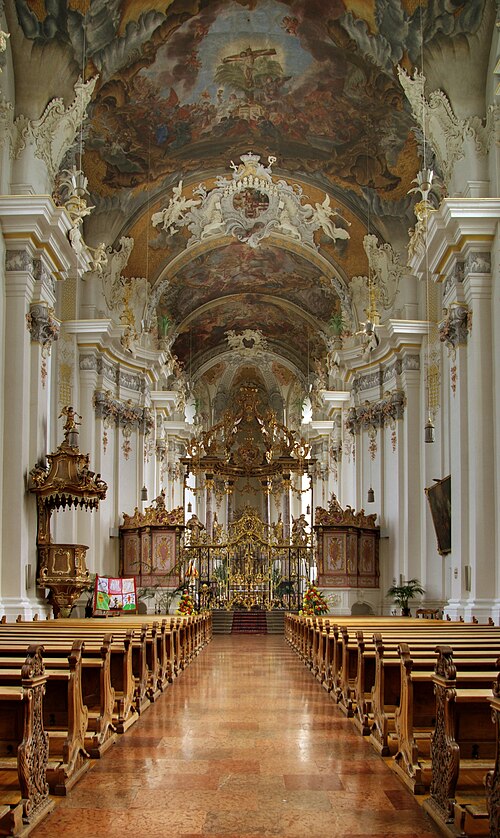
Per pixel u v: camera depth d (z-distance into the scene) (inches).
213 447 1438.2
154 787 255.4
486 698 221.9
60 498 653.3
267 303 1513.3
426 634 392.5
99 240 1007.0
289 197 1093.8
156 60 833.5
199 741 327.6
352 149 965.8
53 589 660.7
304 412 1700.3
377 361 1069.1
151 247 1130.7
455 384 686.5
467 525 663.8
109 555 1021.8
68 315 943.0
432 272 727.1
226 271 1349.7
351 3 745.6
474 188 660.1
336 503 1094.4
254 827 216.4
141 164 976.3
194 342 1646.2
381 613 1055.6
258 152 1039.0
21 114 663.1
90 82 711.1
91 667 313.7
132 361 1077.8
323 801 240.2
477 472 641.0
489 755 243.8
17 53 653.3
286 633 1061.1
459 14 657.6
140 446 1096.2
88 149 905.5
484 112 675.4
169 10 767.1
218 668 647.8
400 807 234.2
